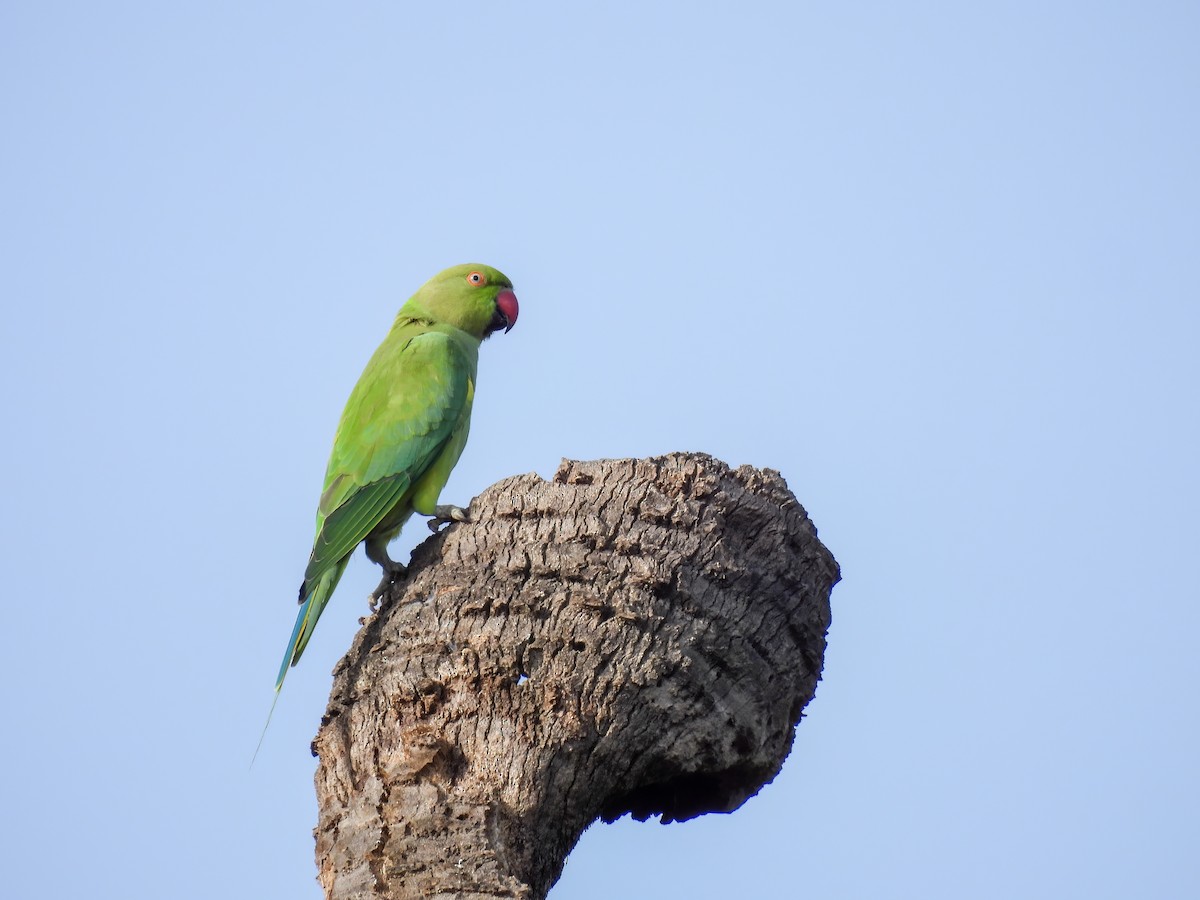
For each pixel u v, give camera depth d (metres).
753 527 11.32
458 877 9.67
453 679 10.48
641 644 10.56
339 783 10.56
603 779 10.62
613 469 11.19
